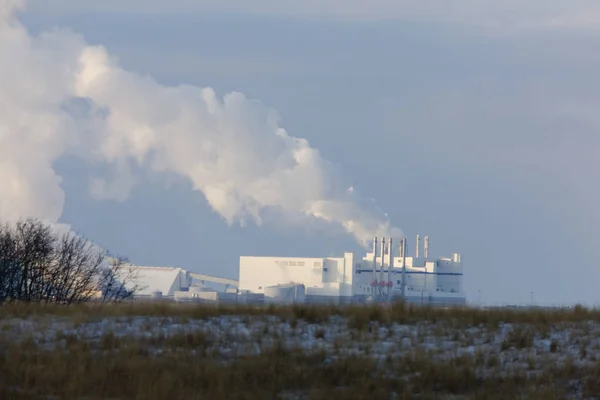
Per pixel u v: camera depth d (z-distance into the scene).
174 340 77.19
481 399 63.19
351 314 92.06
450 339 82.19
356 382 66.81
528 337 81.19
